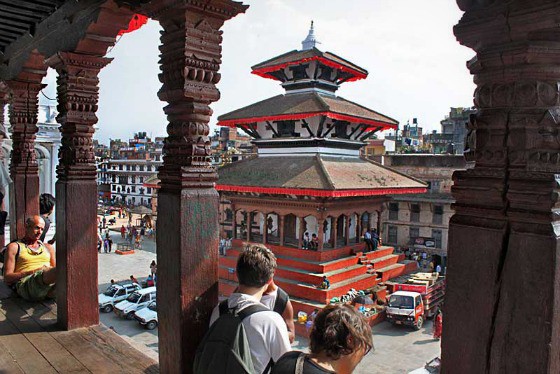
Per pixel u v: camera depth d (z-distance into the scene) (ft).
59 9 19.88
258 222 108.37
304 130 96.32
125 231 174.09
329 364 8.44
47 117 78.74
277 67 101.60
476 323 8.03
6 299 23.99
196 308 13.30
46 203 29.53
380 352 65.51
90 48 18.58
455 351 8.36
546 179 7.22
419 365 61.05
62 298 20.10
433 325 77.46
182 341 13.08
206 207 13.38
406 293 78.02
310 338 8.82
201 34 12.83
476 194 8.05
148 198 302.86
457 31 8.16
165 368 13.84
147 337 69.36
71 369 16.11
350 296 79.77
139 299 79.10
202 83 13.07
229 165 104.17
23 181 28.89
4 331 19.63
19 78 27.12
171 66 13.01
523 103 7.45
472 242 8.09
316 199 84.43
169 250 13.35
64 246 19.77
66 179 19.72
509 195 7.59
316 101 93.25
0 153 32.27
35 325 20.39
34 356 17.19
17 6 20.36
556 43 7.17
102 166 336.08
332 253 87.61
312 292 77.61
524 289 7.43
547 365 7.23
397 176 103.04
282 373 8.39
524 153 7.51
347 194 81.25
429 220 126.72
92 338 18.97
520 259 7.47
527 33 7.24
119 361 16.84
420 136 252.42
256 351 10.60
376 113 108.58
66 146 20.07
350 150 102.94
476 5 8.00
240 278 11.71
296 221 96.27
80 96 19.63
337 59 101.65
